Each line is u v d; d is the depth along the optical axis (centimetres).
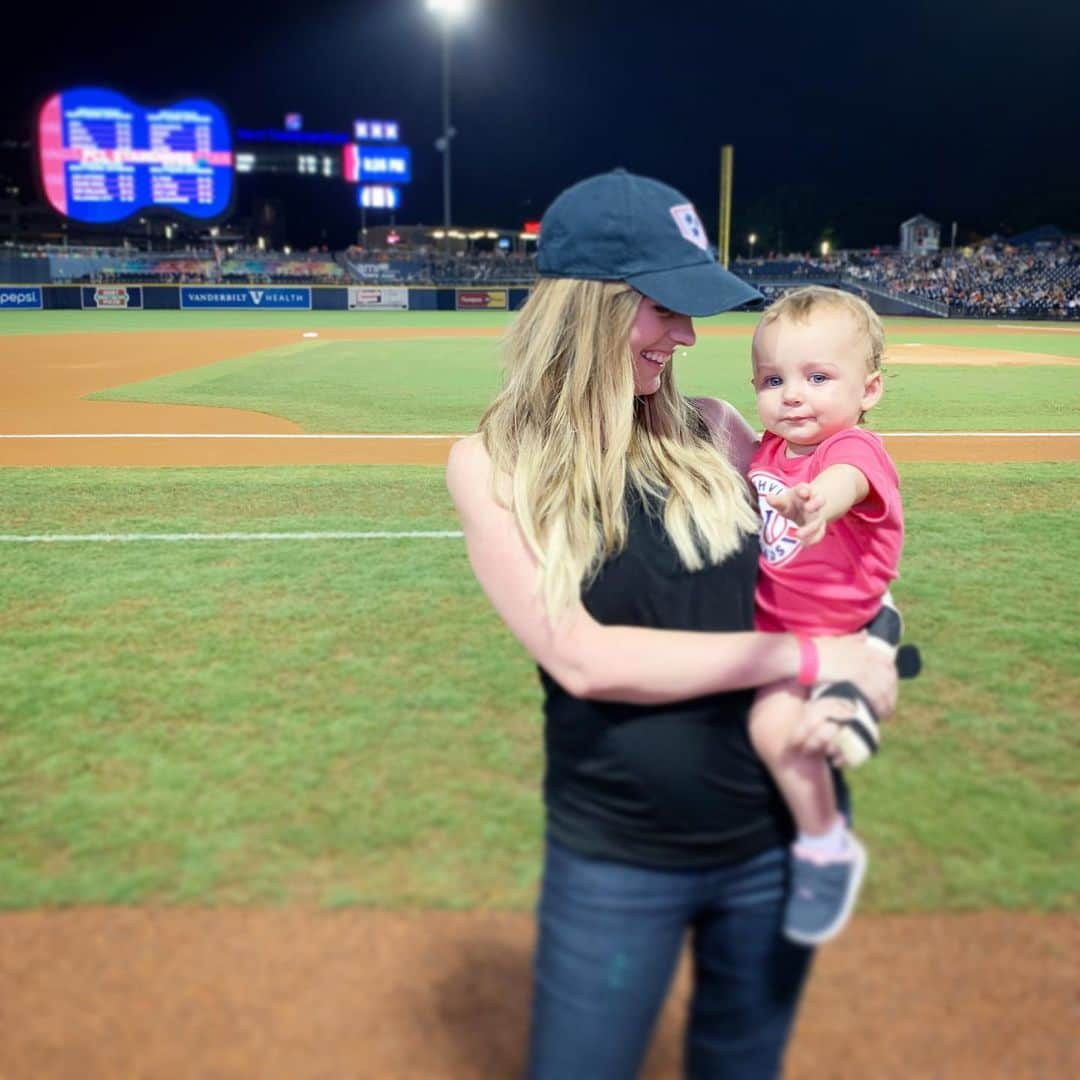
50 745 365
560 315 175
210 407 1320
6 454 963
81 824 313
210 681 420
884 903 274
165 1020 230
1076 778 342
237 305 4522
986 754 359
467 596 527
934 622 489
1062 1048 223
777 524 190
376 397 1431
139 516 702
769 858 169
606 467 171
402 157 9094
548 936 167
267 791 333
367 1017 232
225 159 6962
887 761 353
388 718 387
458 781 340
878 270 5569
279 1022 230
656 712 162
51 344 2444
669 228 174
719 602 173
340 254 6356
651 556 171
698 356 2283
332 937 260
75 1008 234
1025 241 7869
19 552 608
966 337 3009
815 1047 223
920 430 1135
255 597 526
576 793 167
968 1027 229
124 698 404
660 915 163
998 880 285
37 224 10325
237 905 273
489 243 11069
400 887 281
